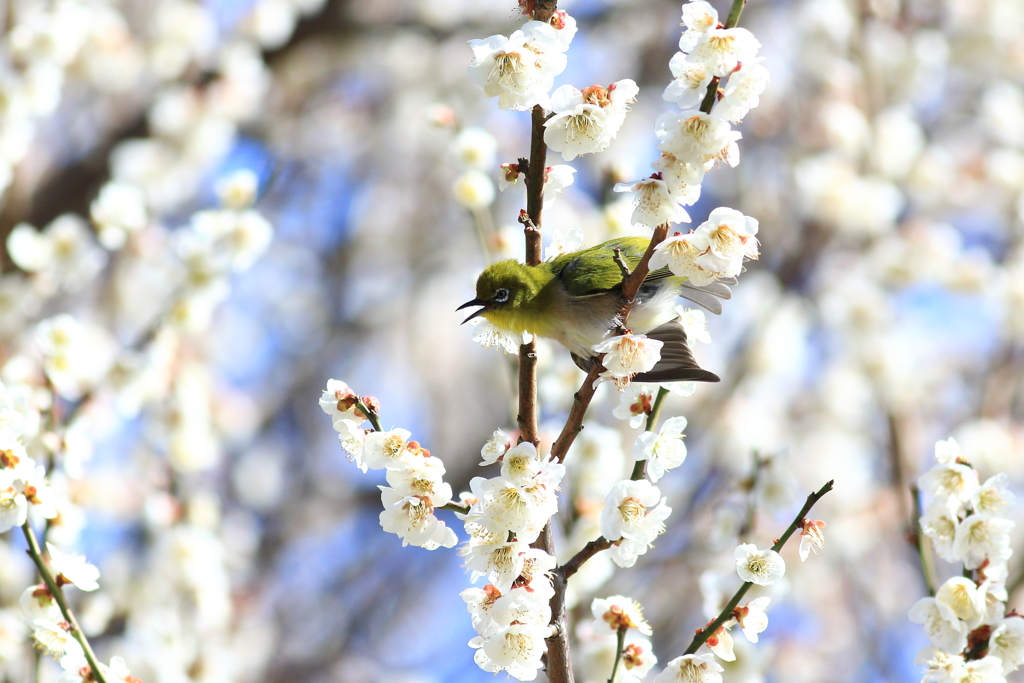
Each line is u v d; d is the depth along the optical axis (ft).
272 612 46.21
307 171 58.80
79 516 20.76
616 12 54.65
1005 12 50.67
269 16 45.65
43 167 41.75
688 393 18.60
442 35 53.11
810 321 48.11
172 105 42.27
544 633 15.38
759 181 52.24
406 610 49.93
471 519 15.55
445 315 56.29
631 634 23.77
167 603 32.76
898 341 46.34
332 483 52.24
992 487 16.29
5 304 33.42
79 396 29.53
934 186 48.24
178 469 33.65
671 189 15.19
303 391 54.39
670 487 45.24
